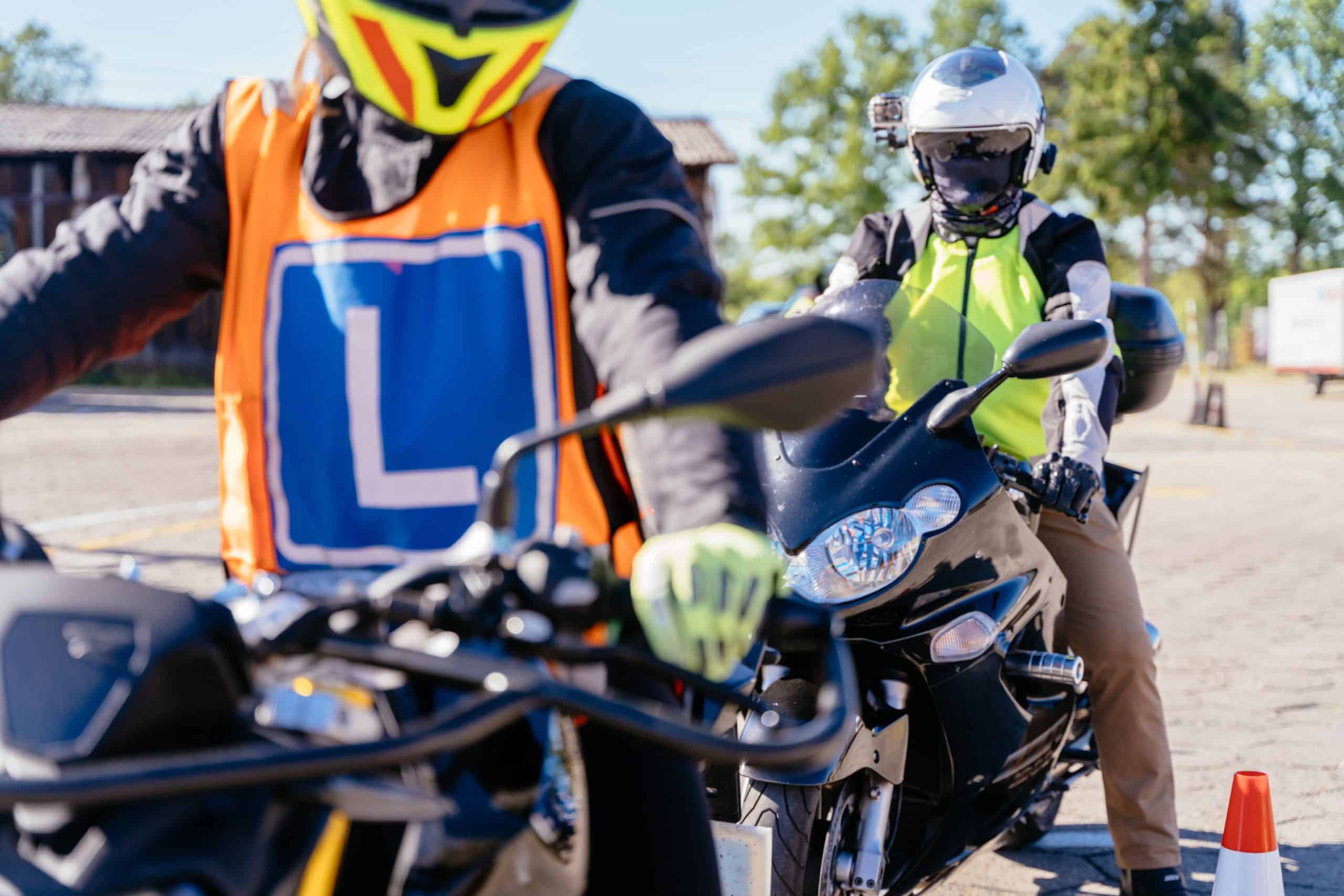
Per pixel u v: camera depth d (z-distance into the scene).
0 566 1.17
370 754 1.00
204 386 32.38
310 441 1.57
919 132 3.74
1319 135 64.19
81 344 1.62
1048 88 59.50
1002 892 3.81
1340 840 4.04
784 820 2.67
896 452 2.95
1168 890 3.33
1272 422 23.22
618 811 1.62
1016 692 3.10
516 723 1.36
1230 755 4.80
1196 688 5.68
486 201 1.58
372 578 1.46
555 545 1.25
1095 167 54.28
